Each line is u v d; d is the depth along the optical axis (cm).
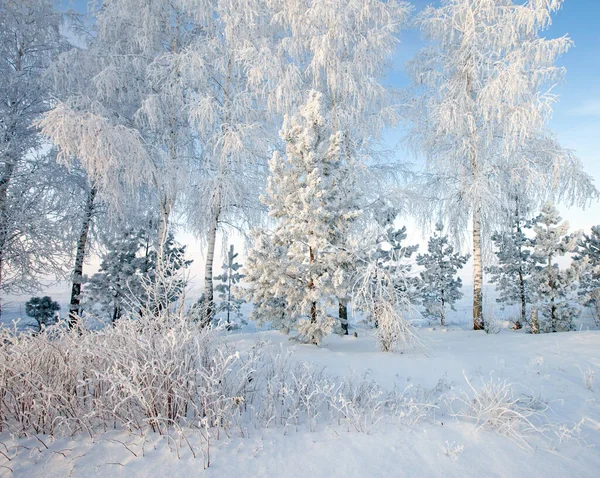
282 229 778
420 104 1330
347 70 1165
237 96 1134
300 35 1236
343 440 271
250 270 779
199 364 303
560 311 1298
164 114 1186
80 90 1166
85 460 227
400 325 706
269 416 308
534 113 1003
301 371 418
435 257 1922
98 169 962
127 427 273
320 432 288
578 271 1288
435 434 288
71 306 1270
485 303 1260
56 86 1145
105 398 293
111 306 1348
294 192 780
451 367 566
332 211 810
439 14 1234
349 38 1186
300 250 775
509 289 1611
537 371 529
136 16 1186
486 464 242
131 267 1357
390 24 1168
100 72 1099
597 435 305
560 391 434
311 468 228
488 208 1136
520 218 1555
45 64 1288
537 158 1140
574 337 792
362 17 1185
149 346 293
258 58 1123
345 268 774
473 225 1193
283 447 255
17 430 272
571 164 1092
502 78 1054
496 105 1080
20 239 1126
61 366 304
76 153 960
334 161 845
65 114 901
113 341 332
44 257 1166
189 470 218
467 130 1186
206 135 1207
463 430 299
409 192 1166
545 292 1353
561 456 259
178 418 291
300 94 1216
